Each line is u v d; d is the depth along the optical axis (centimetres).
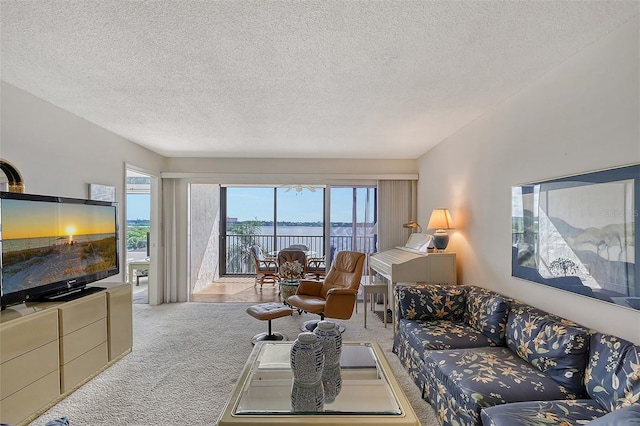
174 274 541
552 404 168
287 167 551
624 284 179
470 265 364
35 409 218
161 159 531
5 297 213
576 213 213
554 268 232
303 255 616
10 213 217
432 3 161
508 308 254
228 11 166
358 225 576
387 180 552
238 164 549
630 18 176
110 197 380
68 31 183
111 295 297
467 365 212
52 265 250
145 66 225
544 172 246
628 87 179
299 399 185
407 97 285
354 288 392
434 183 471
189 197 557
